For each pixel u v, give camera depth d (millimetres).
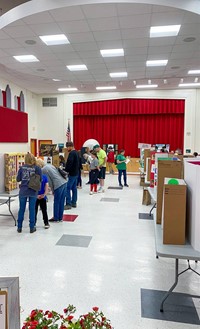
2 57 6484
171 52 6129
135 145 11727
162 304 1955
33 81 9523
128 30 4848
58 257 2891
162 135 11469
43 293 2166
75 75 8484
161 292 2223
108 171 11656
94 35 5078
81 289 2240
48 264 2715
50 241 3375
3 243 3291
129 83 9836
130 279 2434
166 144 11211
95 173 6695
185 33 4984
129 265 2725
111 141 11930
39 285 2295
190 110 11016
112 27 4711
